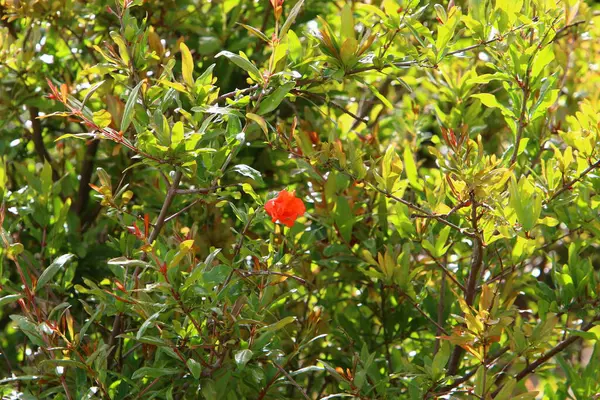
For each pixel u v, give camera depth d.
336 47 3.75
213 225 3.99
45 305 3.88
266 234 4.12
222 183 4.11
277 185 4.18
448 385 3.82
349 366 3.96
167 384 3.78
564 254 4.30
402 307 4.00
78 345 3.70
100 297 3.73
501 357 3.82
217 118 3.74
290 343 3.94
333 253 3.95
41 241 3.95
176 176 3.70
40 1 4.03
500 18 3.74
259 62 4.16
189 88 3.69
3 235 3.72
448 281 4.01
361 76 3.81
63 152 4.25
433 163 4.43
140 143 3.63
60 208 3.97
